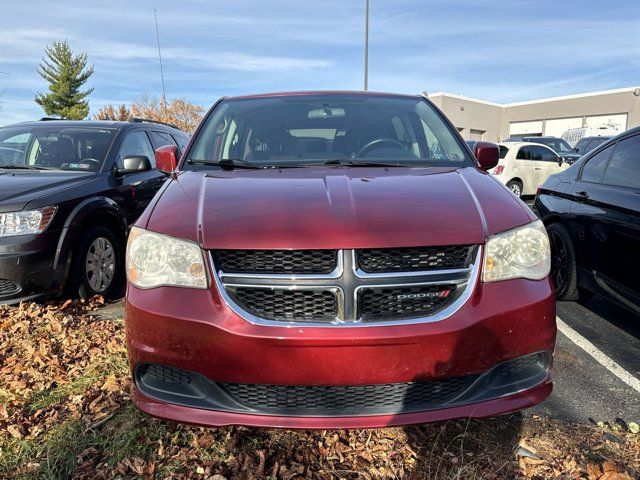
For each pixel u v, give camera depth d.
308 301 1.91
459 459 2.22
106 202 4.41
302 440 2.36
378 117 3.35
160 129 6.42
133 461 2.21
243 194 2.29
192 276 1.98
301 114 3.37
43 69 47.94
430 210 2.10
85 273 4.19
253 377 1.90
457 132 3.27
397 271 1.93
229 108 3.49
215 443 2.33
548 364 2.11
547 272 2.14
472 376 1.99
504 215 2.15
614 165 3.78
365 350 1.86
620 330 3.74
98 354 3.21
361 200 2.16
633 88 34.19
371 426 1.91
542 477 2.12
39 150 4.97
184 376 2.02
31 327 3.64
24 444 2.32
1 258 3.58
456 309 1.94
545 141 16.31
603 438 2.38
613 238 3.48
